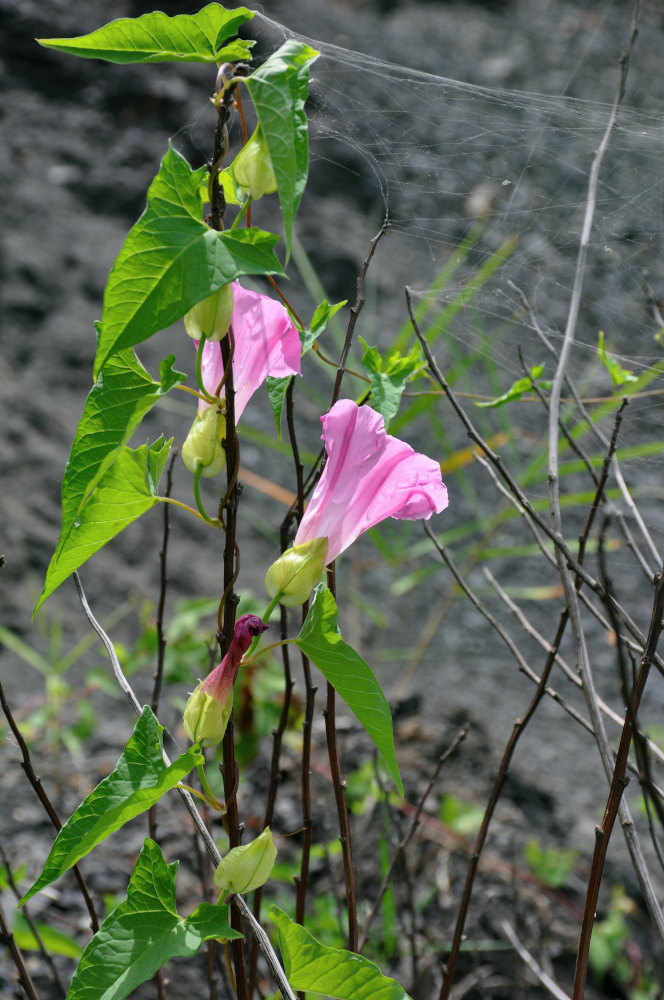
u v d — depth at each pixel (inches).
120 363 41.5
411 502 43.2
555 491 48.4
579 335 109.5
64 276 130.0
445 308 98.2
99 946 42.0
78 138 146.9
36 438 111.2
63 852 41.7
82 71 154.7
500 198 130.8
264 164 41.2
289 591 42.8
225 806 42.8
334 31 174.9
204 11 40.8
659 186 96.0
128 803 41.6
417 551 102.6
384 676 104.6
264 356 43.4
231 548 42.8
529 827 83.7
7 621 92.7
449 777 86.1
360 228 147.9
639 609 111.4
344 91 113.2
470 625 113.8
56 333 124.0
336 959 42.5
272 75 40.4
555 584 120.0
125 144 148.4
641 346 105.2
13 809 75.2
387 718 42.8
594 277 106.7
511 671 108.7
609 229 98.5
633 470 116.9
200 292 40.2
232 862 42.2
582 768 95.9
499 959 70.6
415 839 76.4
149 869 42.3
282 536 47.4
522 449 126.6
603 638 114.1
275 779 49.2
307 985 42.8
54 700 83.5
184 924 42.3
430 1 197.2
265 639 84.7
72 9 157.9
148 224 40.2
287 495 109.2
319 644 42.6
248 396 43.4
